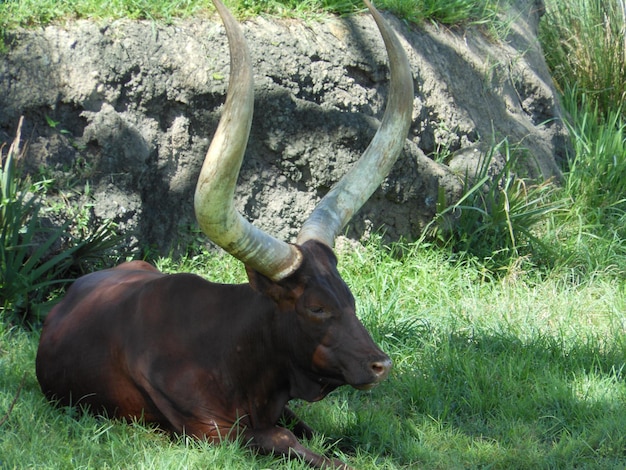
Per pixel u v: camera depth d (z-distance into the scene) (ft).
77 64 42.98
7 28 42.14
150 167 44.45
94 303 31.42
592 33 70.13
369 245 47.93
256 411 28.76
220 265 44.55
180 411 28.37
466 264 49.26
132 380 29.17
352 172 29.99
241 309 28.68
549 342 39.50
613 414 32.86
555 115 61.57
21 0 43.21
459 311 43.50
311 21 48.98
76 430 28.89
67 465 26.45
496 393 34.76
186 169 45.34
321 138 47.39
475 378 35.60
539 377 35.88
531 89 60.64
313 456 28.17
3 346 36.09
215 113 45.80
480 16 59.52
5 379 32.50
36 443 27.50
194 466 26.63
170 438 29.27
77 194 42.47
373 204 48.65
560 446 30.68
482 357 37.88
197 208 25.03
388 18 52.60
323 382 27.96
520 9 66.80
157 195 44.73
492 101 56.75
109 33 43.78
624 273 50.39
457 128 53.42
